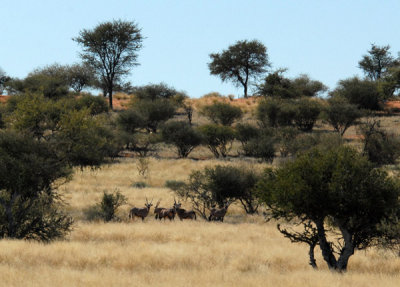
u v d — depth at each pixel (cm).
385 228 3478
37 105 6656
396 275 3297
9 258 3500
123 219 6775
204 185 7681
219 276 3052
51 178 5119
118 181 10419
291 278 3000
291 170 3578
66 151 5938
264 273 3350
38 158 4950
